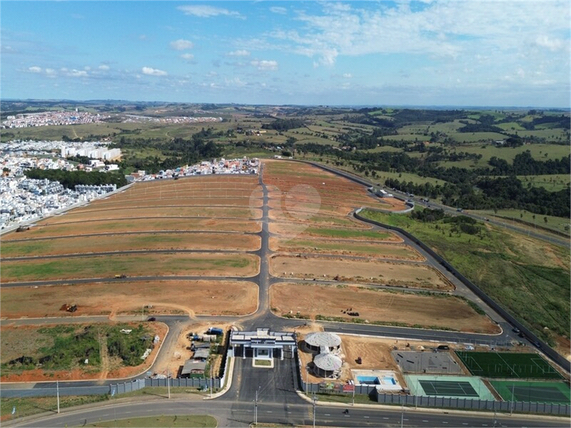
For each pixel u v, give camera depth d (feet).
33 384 294.87
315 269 506.07
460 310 418.10
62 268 492.13
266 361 329.52
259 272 491.31
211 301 418.10
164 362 322.14
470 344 359.87
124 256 530.27
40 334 355.36
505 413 280.92
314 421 262.67
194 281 461.37
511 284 482.28
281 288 451.94
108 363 319.27
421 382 308.19
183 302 414.62
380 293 448.24
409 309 416.05
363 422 266.16
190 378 300.81
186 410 270.46
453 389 301.63
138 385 293.02
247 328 371.15
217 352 337.52
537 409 283.59
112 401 277.85
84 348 334.24
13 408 264.11
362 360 331.36
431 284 476.95
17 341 344.69
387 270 513.04
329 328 376.89
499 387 305.94
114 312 393.09
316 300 427.74
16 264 504.02
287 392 293.64
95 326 368.07
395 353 342.23
